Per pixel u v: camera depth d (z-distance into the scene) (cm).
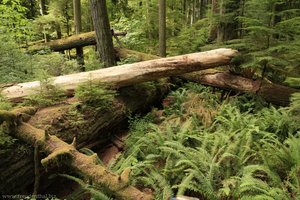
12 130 528
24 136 522
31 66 934
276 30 833
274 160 550
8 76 825
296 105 663
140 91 902
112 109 762
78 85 730
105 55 1077
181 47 1413
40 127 588
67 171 605
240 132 658
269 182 518
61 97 725
